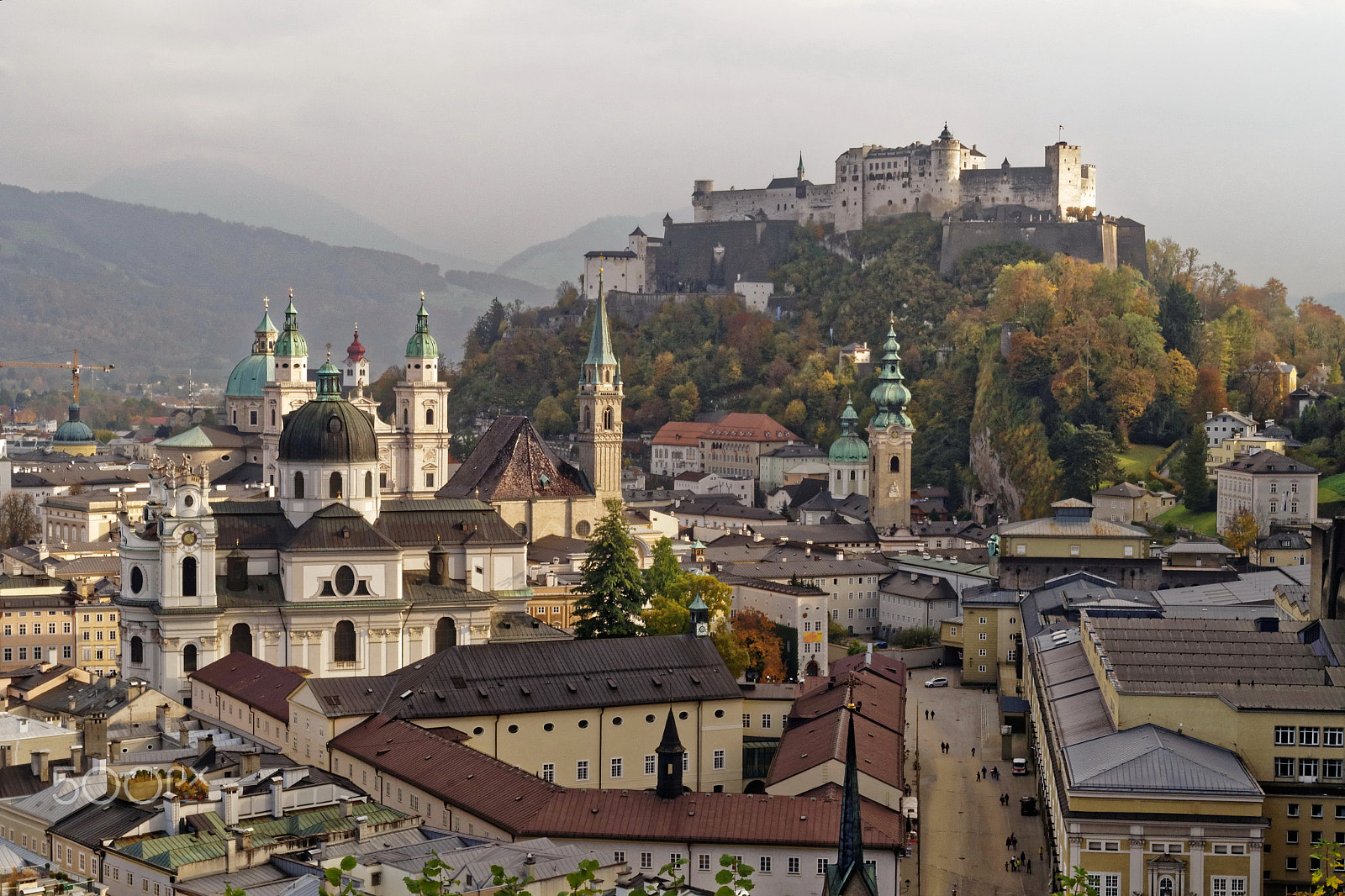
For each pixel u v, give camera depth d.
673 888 129.25
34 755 193.88
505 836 172.00
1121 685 194.75
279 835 164.38
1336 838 183.62
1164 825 174.25
